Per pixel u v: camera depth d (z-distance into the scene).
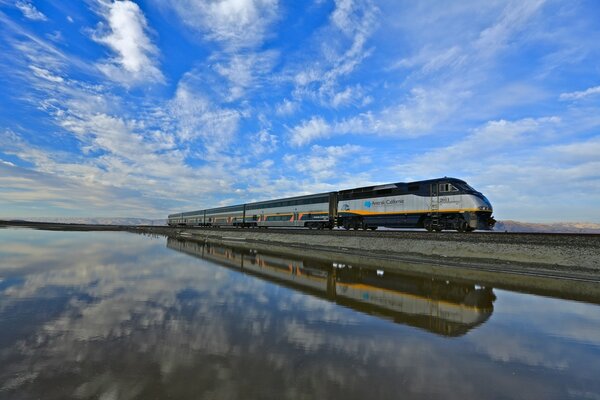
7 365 6.66
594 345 8.22
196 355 7.32
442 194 25.67
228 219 65.69
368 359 7.27
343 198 36.34
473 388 6.03
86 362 6.87
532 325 9.82
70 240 48.09
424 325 9.77
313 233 37.28
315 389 5.88
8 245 36.47
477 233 21.55
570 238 17.38
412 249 25.12
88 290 14.02
